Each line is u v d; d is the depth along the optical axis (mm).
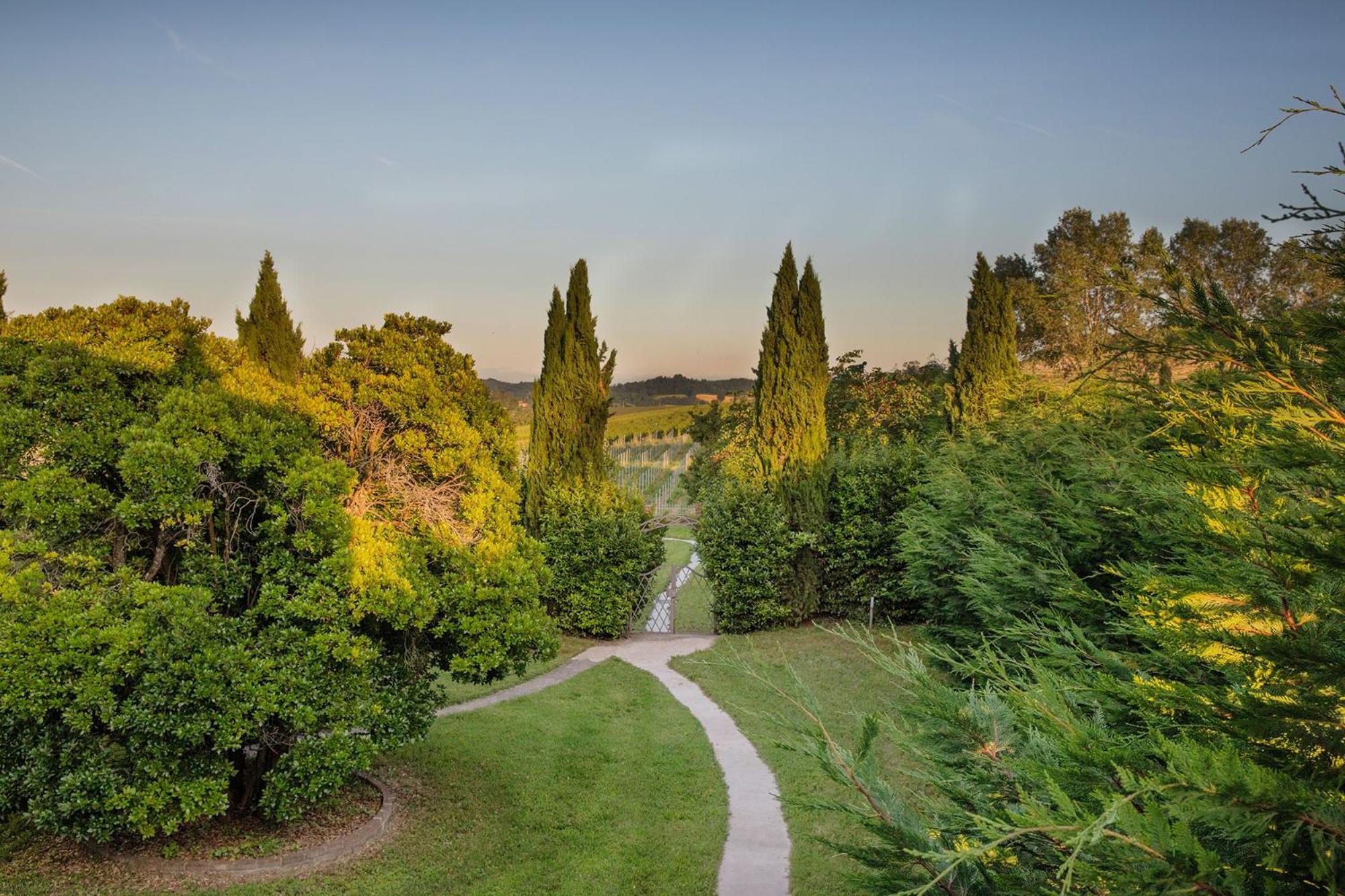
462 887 7918
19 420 7047
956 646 12711
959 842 2523
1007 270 46531
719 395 42969
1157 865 1787
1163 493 3602
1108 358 2359
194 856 8031
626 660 17438
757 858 8609
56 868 7781
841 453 21672
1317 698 1850
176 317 11953
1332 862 1683
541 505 21000
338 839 8578
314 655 7785
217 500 8000
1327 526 1817
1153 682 2178
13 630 6527
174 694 6965
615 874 8242
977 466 14438
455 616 9070
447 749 11688
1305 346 2107
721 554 19609
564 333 21188
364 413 9906
